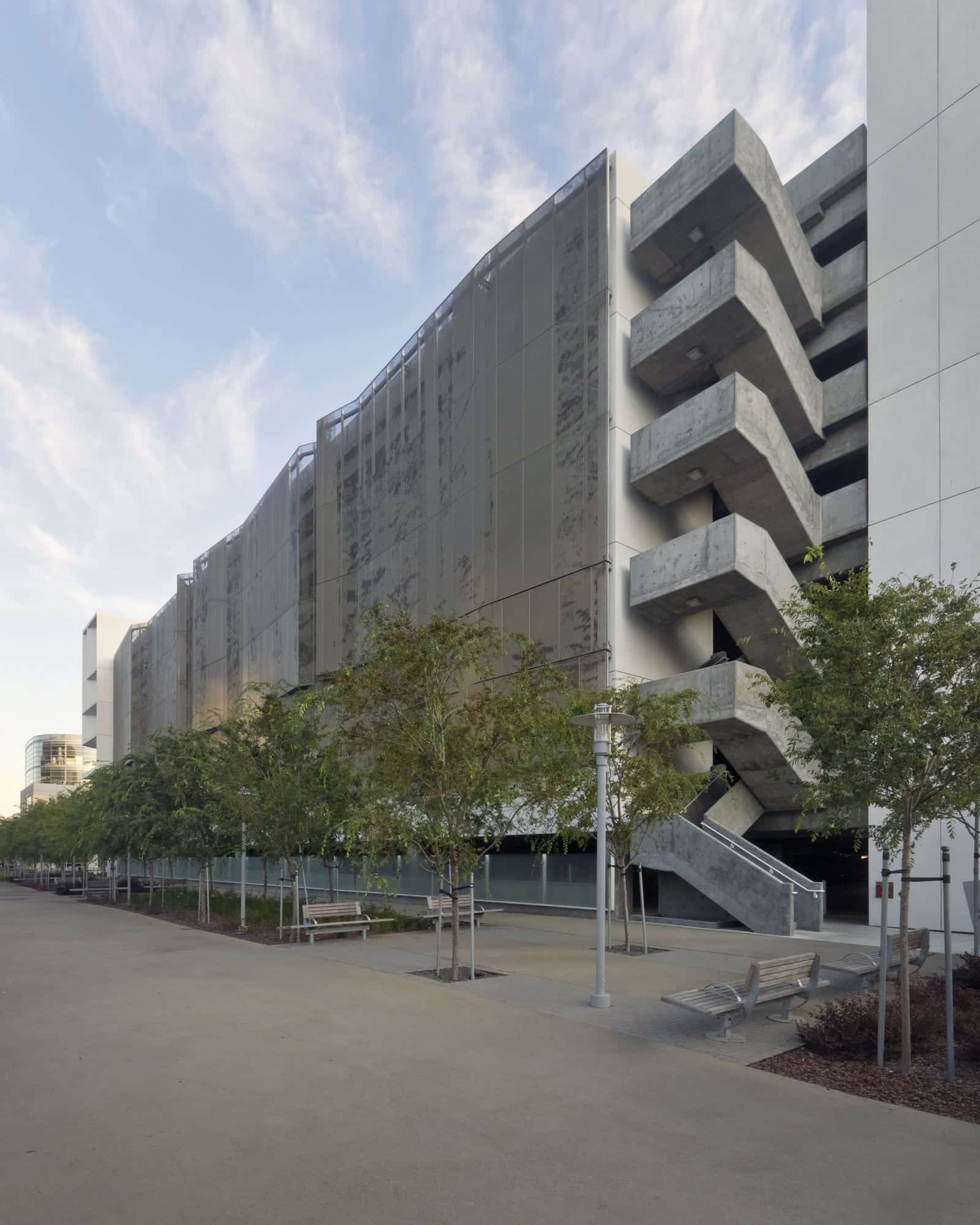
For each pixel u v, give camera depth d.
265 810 18.25
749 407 22.53
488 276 29.58
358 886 32.12
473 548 29.00
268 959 14.90
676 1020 9.43
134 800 26.69
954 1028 8.01
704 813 23.50
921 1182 5.12
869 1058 7.76
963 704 7.49
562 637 24.97
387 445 35.78
